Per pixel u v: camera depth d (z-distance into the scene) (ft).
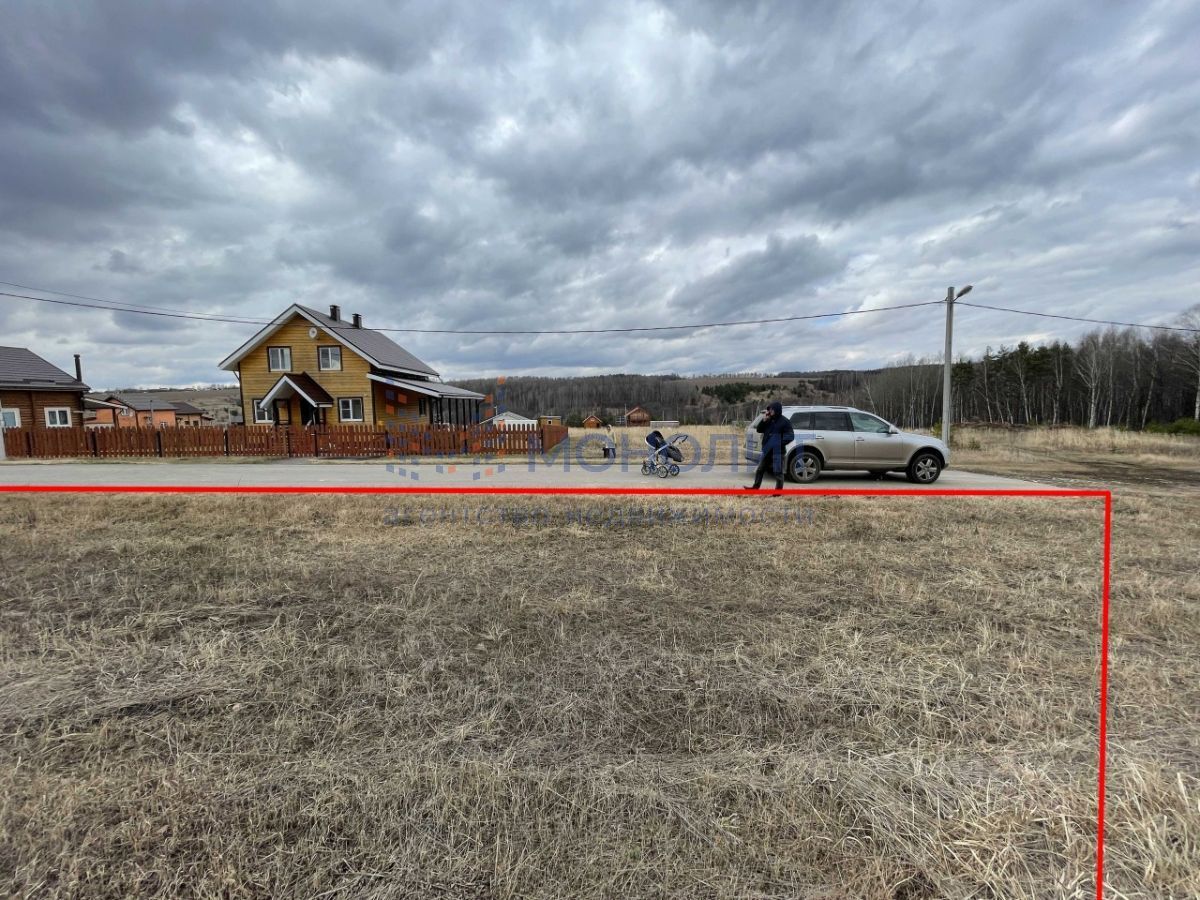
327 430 64.90
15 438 63.62
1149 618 13.23
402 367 88.17
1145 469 46.55
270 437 64.85
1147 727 8.76
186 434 64.54
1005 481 38.50
